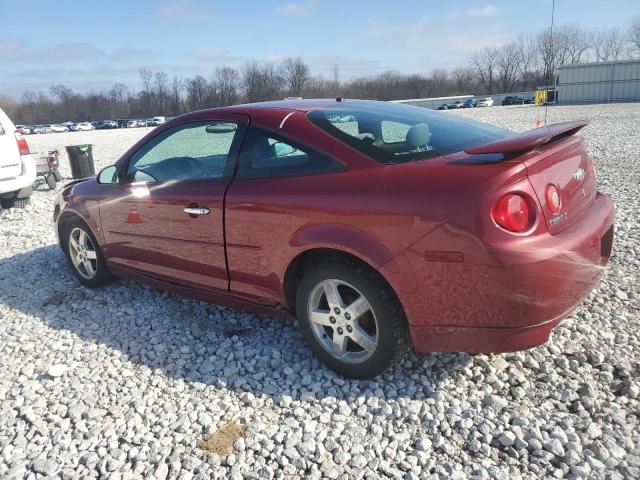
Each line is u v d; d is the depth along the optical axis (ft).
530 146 7.57
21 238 21.91
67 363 11.09
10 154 26.78
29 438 8.71
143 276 13.24
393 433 8.20
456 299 8.00
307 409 9.00
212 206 10.67
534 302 7.65
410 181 8.26
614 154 34.96
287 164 9.84
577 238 8.09
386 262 8.29
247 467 7.68
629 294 12.16
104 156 60.29
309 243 9.10
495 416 8.34
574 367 9.44
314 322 9.82
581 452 7.44
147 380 10.25
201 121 11.67
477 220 7.58
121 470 7.84
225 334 11.78
